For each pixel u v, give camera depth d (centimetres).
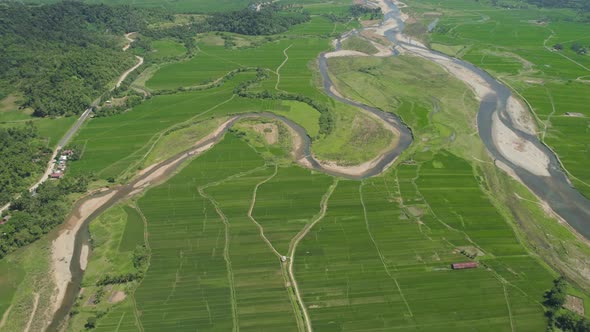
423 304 9488
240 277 10212
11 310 9525
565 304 9412
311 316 9275
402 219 11950
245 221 11956
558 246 11094
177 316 9312
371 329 8994
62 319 9394
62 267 10625
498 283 9956
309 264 10531
